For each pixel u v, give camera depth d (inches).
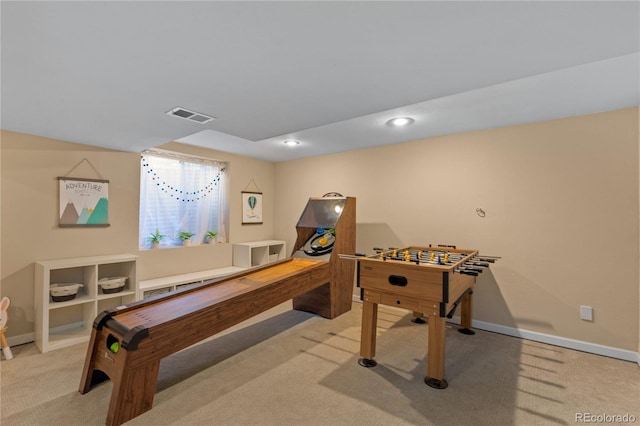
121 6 42.7
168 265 154.9
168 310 84.3
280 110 87.5
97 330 79.7
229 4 42.7
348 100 80.7
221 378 88.9
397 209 154.3
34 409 73.8
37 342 108.0
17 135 108.9
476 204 131.1
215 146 164.1
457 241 135.9
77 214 122.4
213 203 180.5
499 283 125.2
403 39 52.2
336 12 44.8
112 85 70.5
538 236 117.3
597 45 54.0
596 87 86.9
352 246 153.6
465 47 54.9
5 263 106.5
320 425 69.7
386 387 84.9
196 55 57.4
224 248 180.1
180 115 91.5
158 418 71.4
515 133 122.3
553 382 88.0
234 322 94.9
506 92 90.7
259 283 109.3
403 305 91.4
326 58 58.8
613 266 103.9
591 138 107.6
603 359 102.1
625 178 102.2
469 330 124.7
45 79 67.0
